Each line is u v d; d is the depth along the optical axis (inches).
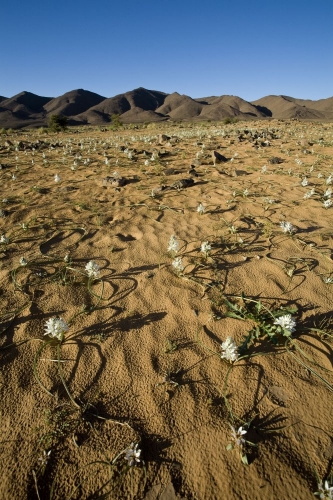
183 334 97.2
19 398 79.7
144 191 229.0
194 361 88.4
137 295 114.4
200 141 463.5
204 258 136.3
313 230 161.9
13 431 72.6
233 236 156.6
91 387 82.1
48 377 85.0
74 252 145.3
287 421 73.0
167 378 82.3
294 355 89.0
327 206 188.2
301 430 71.3
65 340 96.0
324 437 70.0
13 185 255.1
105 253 144.2
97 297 114.9
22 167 321.4
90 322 102.7
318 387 80.5
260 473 63.8
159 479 63.9
